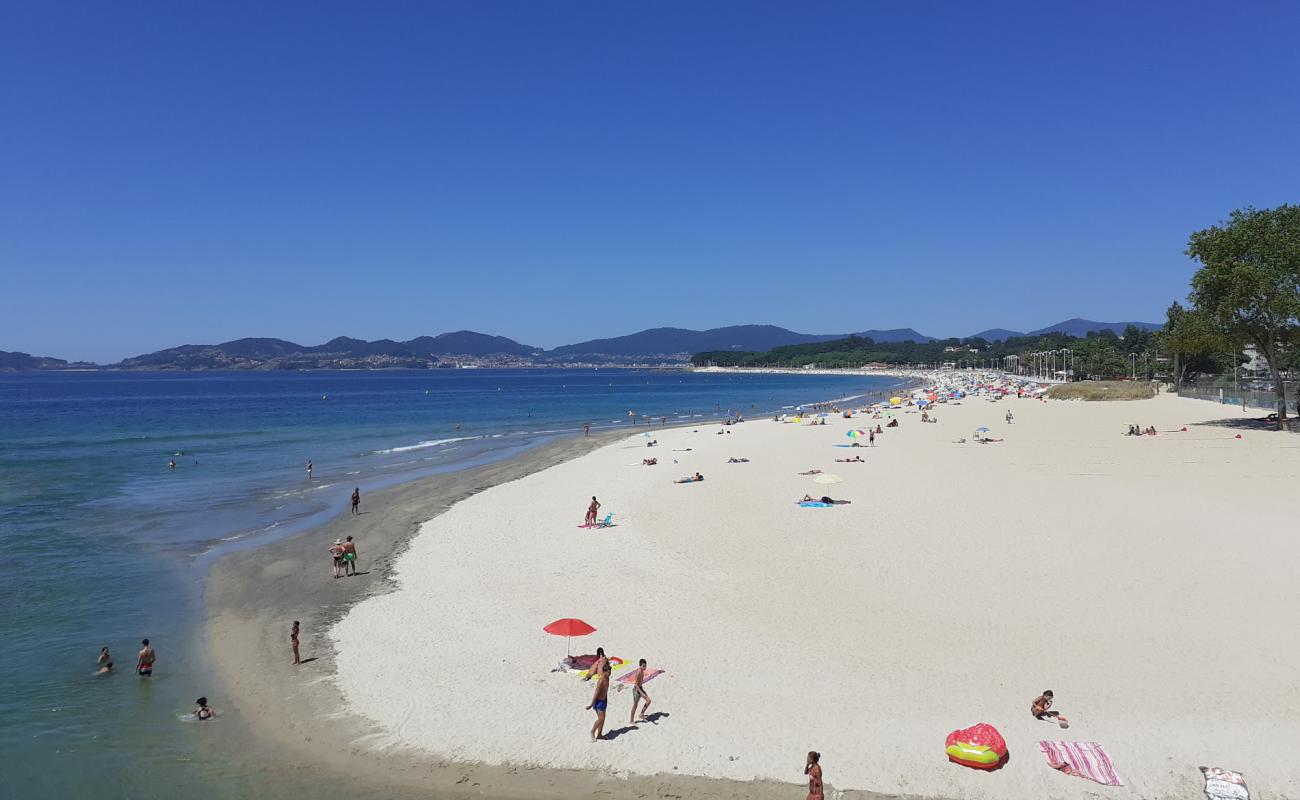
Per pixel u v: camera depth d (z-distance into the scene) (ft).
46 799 45.62
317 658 65.46
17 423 319.06
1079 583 79.15
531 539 103.60
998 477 142.82
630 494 135.64
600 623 71.20
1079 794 44.37
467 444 235.20
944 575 83.15
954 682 57.57
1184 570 82.02
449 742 51.13
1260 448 168.86
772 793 45.09
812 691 56.65
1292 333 195.21
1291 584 76.64
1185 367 453.17
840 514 113.91
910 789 45.09
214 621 75.36
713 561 90.84
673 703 55.31
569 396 599.57
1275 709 52.19
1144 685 56.24
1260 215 191.93
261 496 143.33
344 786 46.78
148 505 134.82
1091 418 266.16
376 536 108.88
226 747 51.34
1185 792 44.34
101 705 57.57
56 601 81.66
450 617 74.23
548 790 45.96
